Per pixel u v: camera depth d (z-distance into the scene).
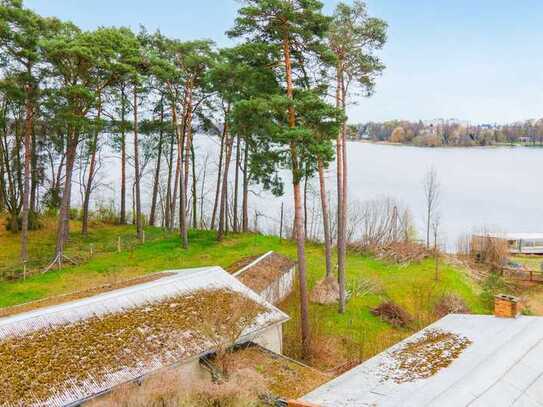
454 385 10.20
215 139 62.03
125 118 37.22
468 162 110.94
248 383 13.41
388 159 113.50
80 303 16.22
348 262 35.22
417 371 11.70
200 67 33.69
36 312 15.38
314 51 20.48
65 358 13.50
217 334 16.39
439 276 32.75
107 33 28.72
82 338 14.49
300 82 21.75
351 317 25.23
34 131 37.22
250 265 27.30
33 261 30.31
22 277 27.36
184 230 34.53
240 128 21.97
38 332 14.33
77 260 30.89
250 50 19.61
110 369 13.62
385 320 25.19
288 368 16.61
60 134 37.16
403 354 13.23
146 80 33.44
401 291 29.66
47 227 39.81
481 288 33.25
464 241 43.59
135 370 13.88
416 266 35.38
